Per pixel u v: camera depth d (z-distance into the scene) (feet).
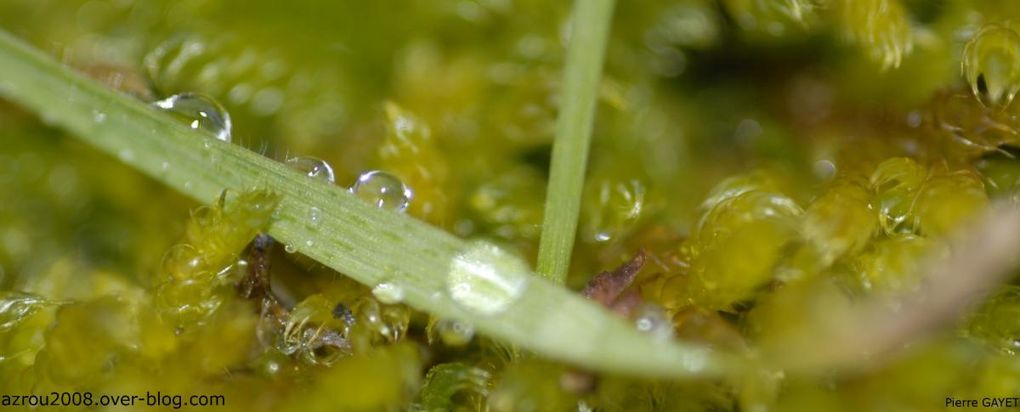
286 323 0.31
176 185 0.32
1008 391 0.31
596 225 0.34
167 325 0.31
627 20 0.38
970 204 0.31
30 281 0.34
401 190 0.32
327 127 0.37
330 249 0.31
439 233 0.31
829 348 0.30
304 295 0.32
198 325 0.31
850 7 0.34
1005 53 0.32
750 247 0.31
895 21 0.34
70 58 0.37
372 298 0.31
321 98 0.37
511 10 0.38
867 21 0.34
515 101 0.37
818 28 0.36
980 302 0.31
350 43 0.38
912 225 0.32
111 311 0.31
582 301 0.30
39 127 0.37
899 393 0.31
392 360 0.31
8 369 0.31
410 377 0.31
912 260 0.31
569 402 0.31
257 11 0.38
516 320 0.30
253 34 0.37
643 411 0.31
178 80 0.36
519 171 0.36
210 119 0.33
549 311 0.30
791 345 0.30
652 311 0.31
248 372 0.31
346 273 0.31
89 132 0.32
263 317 0.31
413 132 0.34
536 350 0.31
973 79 0.32
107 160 0.36
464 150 0.36
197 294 0.31
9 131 0.37
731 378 0.30
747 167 0.36
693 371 0.29
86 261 0.35
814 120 0.36
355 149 0.36
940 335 0.31
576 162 0.31
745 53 0.37
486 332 0.30
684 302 0.31
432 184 0.34
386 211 0.31
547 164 0.36
